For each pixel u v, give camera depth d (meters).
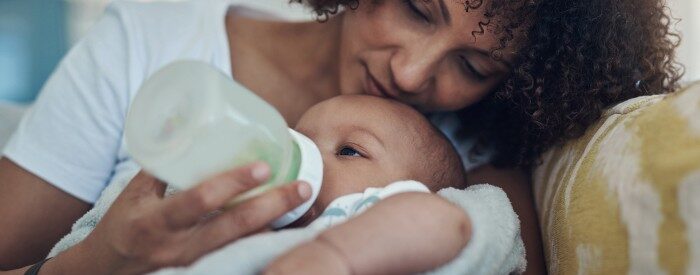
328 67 1.27
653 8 1.15
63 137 1.16
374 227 0.68
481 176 1.22
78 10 2.86
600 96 1.09
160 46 1.24
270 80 1.28
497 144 1.25
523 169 1.23
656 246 0.66
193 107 0.63
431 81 1.11
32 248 1.12
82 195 1.16
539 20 1.07
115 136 1.19
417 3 1.02
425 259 0.71
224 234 0.71
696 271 0.61
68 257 0.83
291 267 0.62
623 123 0.85
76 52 1.25
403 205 0.72
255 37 1.33
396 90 1.09
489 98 1.23
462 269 0.76
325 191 0.90
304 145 0.80
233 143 0.65
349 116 1.01
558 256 0.89
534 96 1.09
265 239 0.71
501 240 0.84
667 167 0.67
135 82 1.20
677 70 1.25
